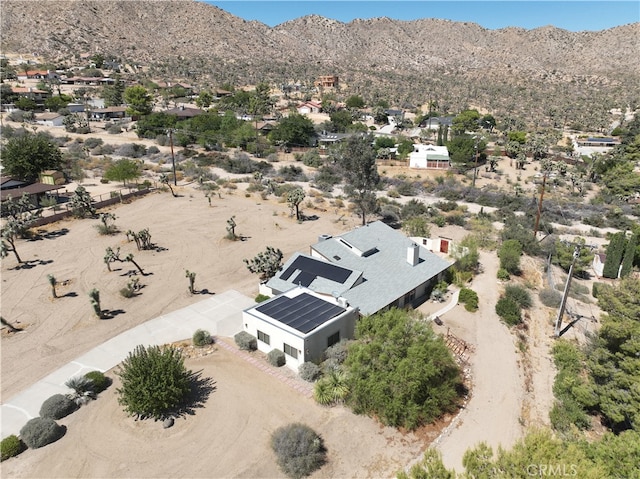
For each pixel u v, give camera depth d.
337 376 25.45
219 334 31.92
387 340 25.23
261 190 72.06
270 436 22.61
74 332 32.03
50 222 54.44
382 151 103.75
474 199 75.44
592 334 34.00
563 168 95.62
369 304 32.16
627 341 23.61
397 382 23.34
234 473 20.48
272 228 55.50
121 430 22.92
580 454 15.44
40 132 102.06
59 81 175.38
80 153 89.62
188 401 25.05
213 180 78.31
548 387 27.94
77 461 21.02
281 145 106.12
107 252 41.34
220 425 23.30
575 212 70.94
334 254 37.56
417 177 89.50
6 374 27.30
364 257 37.88
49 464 20.81
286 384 26.55
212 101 160.50
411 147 108.00
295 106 165.88
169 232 52.94
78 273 41.56
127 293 37.22
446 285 39.25
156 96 172.50
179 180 76.94
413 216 62.03
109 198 63.62
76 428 23.06
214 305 36.25
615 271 47.19
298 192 58.72
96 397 25.41
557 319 34.59
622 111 192.12
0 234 46.97
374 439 22.72
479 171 98.31
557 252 49.69
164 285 39.72
